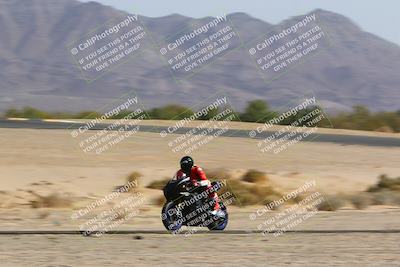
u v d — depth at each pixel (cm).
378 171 7281
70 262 2777
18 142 7962
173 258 2891
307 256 2966
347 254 3022
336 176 6762
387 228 3950
